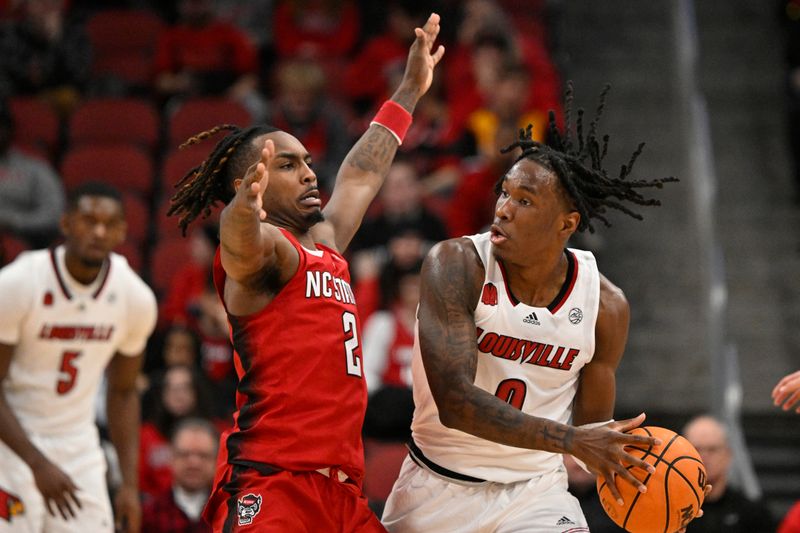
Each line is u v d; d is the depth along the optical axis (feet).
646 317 70.54
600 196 28.58
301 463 26.96
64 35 85.76
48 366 39.01
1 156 70.69
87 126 80.79
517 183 27.40
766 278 73.05
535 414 29.35
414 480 30.25
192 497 47.32
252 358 27.37
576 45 90.68
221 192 28.84
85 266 38.68
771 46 90.02
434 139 78.23
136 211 73.46
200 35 85.71
